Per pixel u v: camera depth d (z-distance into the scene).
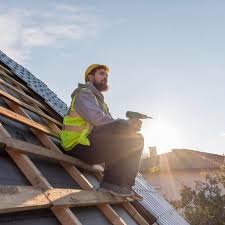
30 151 2.60
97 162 3.68
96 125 3.49
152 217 4.46
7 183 2.24
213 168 27.41
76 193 2.62
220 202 17.62
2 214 1.94
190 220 17.66
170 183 28.86
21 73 5.61
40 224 2.16
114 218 3.10
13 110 3.51
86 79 4.04
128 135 3.52
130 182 3.51
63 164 3.36
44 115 4.02
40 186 2.37
